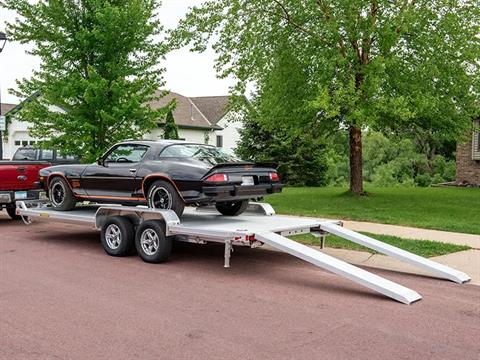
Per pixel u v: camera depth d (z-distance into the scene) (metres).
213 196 7.83
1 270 7.68
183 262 8.34
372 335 4.96
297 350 4.56
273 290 6.62
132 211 8.52
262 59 15.42
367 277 6.43
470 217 13.23
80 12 14.41
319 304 6.00
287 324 5.27
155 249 8.17
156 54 15.18
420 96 13.80
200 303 6.00
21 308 5.78
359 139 18.50
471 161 26.75
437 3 14.30
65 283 6.90
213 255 8.98
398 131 19.16
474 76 14.83
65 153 14.71
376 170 35.72
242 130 30.22
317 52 15.30
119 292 6.46
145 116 14.88
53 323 5.27
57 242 10.22
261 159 29.11
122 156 9.19
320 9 14.98
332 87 14.71
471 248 9.32
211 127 38.72
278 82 15.58
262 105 16.59
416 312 5.73
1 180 11.92
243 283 6.98
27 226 12.52
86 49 14.29
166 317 5.48
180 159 8.51
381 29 13.97
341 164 38.34
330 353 4.50
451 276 7.10
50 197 10.34
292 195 19.36
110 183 9.13
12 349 4.58
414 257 7.52
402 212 14.13
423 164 36.44
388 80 14.69
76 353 4.49
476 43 14.52
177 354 4.47
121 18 13.89
